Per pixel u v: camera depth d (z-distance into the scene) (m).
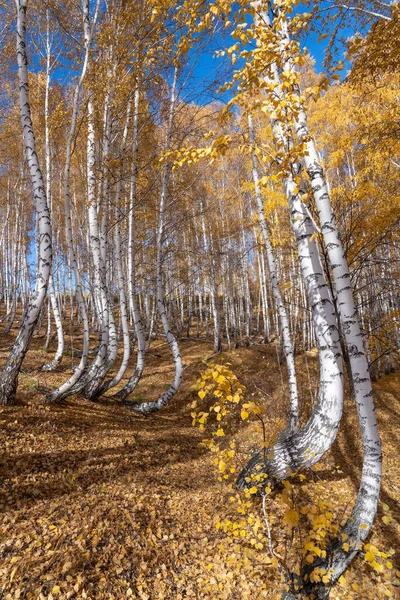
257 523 2.91
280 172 2.67
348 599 3.05
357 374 3.02
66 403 7.30
